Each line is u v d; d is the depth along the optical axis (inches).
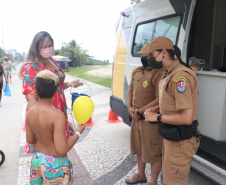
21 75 93.1
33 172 75.6
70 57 1728.6
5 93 286.0
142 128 106.2
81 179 121.8
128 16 173.2
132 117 110.8
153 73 102.5
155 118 83.1
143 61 104.0
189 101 75.2
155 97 106.0
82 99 79.9
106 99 362.6
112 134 193.2
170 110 80.4
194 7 108.7
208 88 104.0
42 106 69.7
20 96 370.6
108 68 1135.0
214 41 156.6
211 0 149.9
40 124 68.7
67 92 433.1
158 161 107.2
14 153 154.5
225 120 100.7
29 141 76.9
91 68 1323.8
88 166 137.1
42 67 93.4
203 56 154.9
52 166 70.5
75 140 74.4
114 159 146.6
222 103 99.0
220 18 155.9
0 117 242.4
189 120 75.6
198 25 149.5
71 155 150.9
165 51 83.0
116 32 195.0
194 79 78.8
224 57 158.9
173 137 79.7
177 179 85.4
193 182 120.0
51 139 70.0
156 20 135.5
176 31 117.9
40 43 91.1
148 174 129.3
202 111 107.6
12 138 182.1
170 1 123.6
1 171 131.1
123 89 166.2
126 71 161.6
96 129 205.6
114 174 128.4
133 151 115.5
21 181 119.6
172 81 77.7
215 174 92.6
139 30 153.7
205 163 96.3
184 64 84.3
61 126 67.8
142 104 107.1
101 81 693.3
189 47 112.9
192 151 84.0
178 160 82.9
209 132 105.2
